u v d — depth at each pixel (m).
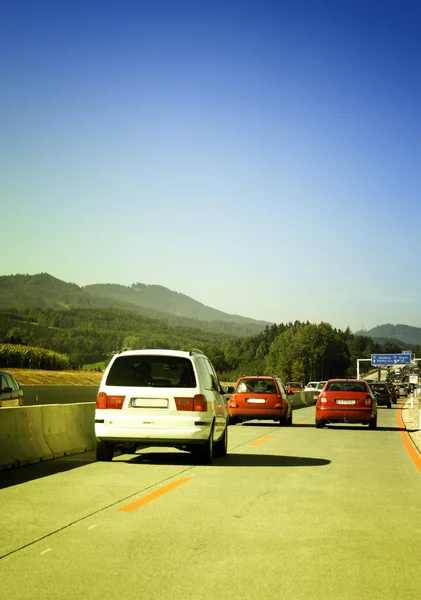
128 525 8.12
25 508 9.08
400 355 117.44
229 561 6.59
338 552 7.00
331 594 5.64
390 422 30.97
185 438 13.62
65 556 6.71
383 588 5.82
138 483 11.28
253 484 11.38
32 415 14.50
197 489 10.77
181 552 6.91
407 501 10.02
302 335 166.50
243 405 27.11
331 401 25.66
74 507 9.16
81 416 16.91
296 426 27.55
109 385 13.93
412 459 15.63
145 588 5.74
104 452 14.22
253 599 5.48
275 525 8.24
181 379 13.85
